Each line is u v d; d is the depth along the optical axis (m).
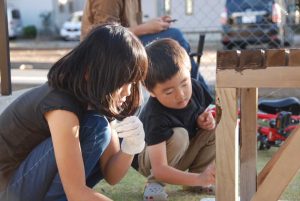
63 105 1.45
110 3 2.86
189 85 1.95
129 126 1.63
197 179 1.83
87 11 2.93
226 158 1.37
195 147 2.16
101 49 1.42
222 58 1.35
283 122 2.94
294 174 1.32
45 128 1.53
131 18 2.99
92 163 1.59
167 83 1.88
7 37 3.02
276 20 5.60
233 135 1.36
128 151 1.68
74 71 1.46
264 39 6.16
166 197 2.09
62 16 19.92
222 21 6.98
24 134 1.55
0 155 1.60
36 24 20.00
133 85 1.54
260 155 2.91
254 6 6.54
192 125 2.12
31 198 1.56
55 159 1.49
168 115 2.00
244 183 1.68
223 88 1.35
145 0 10.12
